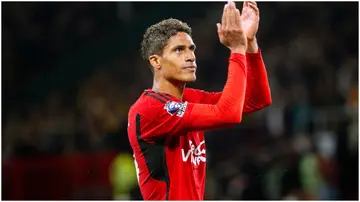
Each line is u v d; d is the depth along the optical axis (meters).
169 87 12.36
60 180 37.06
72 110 49.06
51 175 37.06
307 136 37.78
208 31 53.84
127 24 53.12
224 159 38.78
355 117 37.06
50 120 46.69
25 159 37.06
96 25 54.91
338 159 35.22
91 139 41.84
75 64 52.84
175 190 12.13
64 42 54.69
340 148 35.84
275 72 48.19
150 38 12.40
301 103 42.53
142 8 54.06
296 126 39.78
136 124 12.29
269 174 32.62
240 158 36.44
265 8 56.41
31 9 54.91
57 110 48.41
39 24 55.09
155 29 12.38
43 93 51.94
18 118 47.50
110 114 44.62
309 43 52.22
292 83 46.72
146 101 12.22
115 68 52.56
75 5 55.34
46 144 42.34
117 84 51.03
